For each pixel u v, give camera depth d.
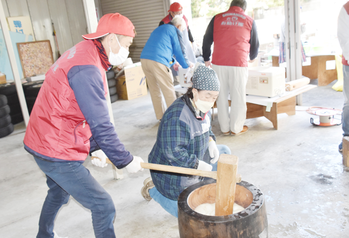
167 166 1.58
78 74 1.42
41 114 1.48
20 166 3.56
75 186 1.55
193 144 1.81
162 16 7.23
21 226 2.32
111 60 1.60
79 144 1.56
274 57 5.74
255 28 3.47
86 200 1.59
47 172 1.53
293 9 4.24
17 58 6.53
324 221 1.99
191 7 7.32
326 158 2.87
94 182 1.60
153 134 4.17
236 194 1.60
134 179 2.90
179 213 1.41
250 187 1.52
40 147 1.49
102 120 1.47
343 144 2.66
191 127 1.74
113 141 1.52
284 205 2.21
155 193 2.08
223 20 3.42
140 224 2.18
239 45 3.39
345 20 2.51
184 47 4.12
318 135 3.44
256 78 3.83
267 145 3.35
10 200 2.76
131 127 4.56
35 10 6.87
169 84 4.16
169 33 4.01
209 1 7.22
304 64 5.72
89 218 2.33
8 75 5.64
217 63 3.52
